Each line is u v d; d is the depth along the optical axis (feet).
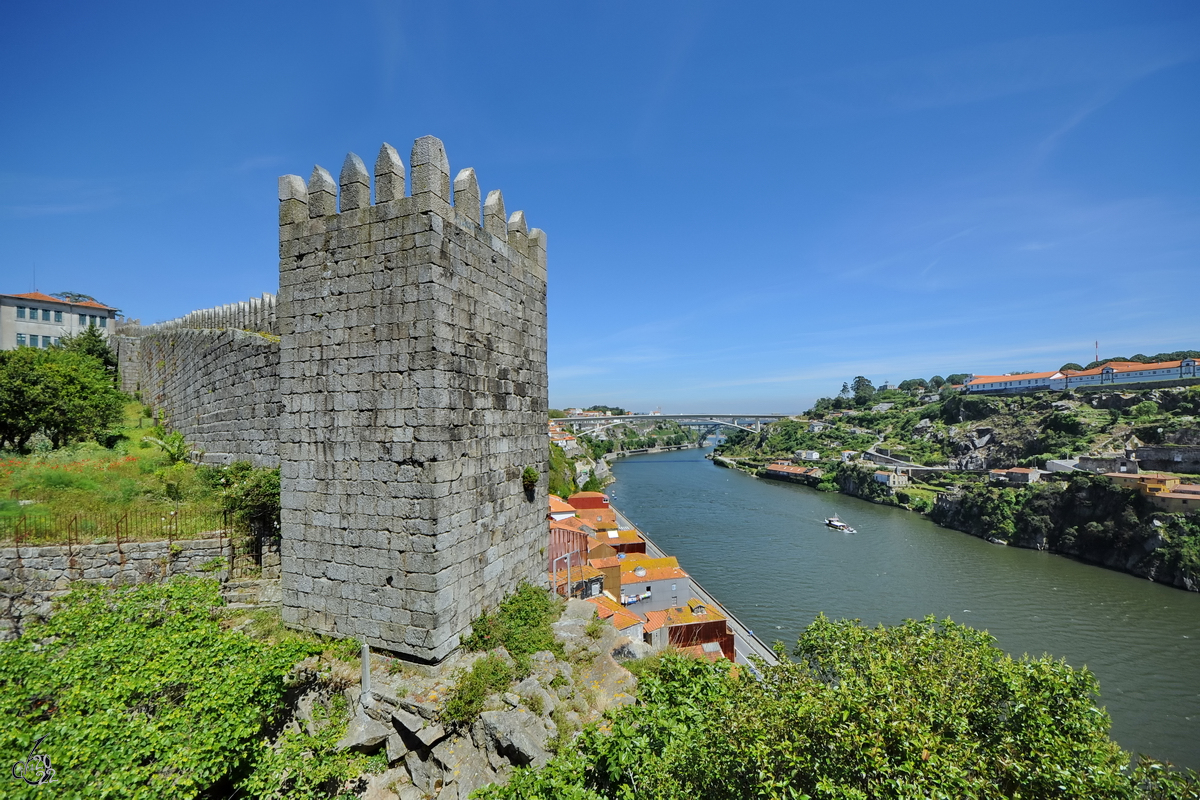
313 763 29.40
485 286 44.11
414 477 37.09
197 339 75.82
